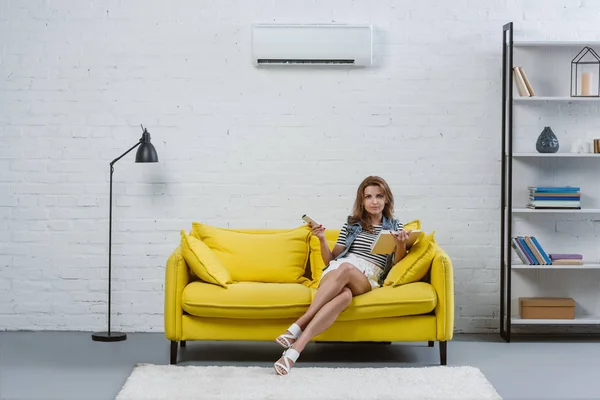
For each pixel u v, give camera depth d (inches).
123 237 215.3
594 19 216.2
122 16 212.8
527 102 216.8
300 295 177.2
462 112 215.9
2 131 213.0
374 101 215.2
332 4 214.2
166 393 154.9
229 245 196.5
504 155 212.8
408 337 178.4
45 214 214.7
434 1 214.5
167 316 177.6
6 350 194.9
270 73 214.1
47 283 215.5
